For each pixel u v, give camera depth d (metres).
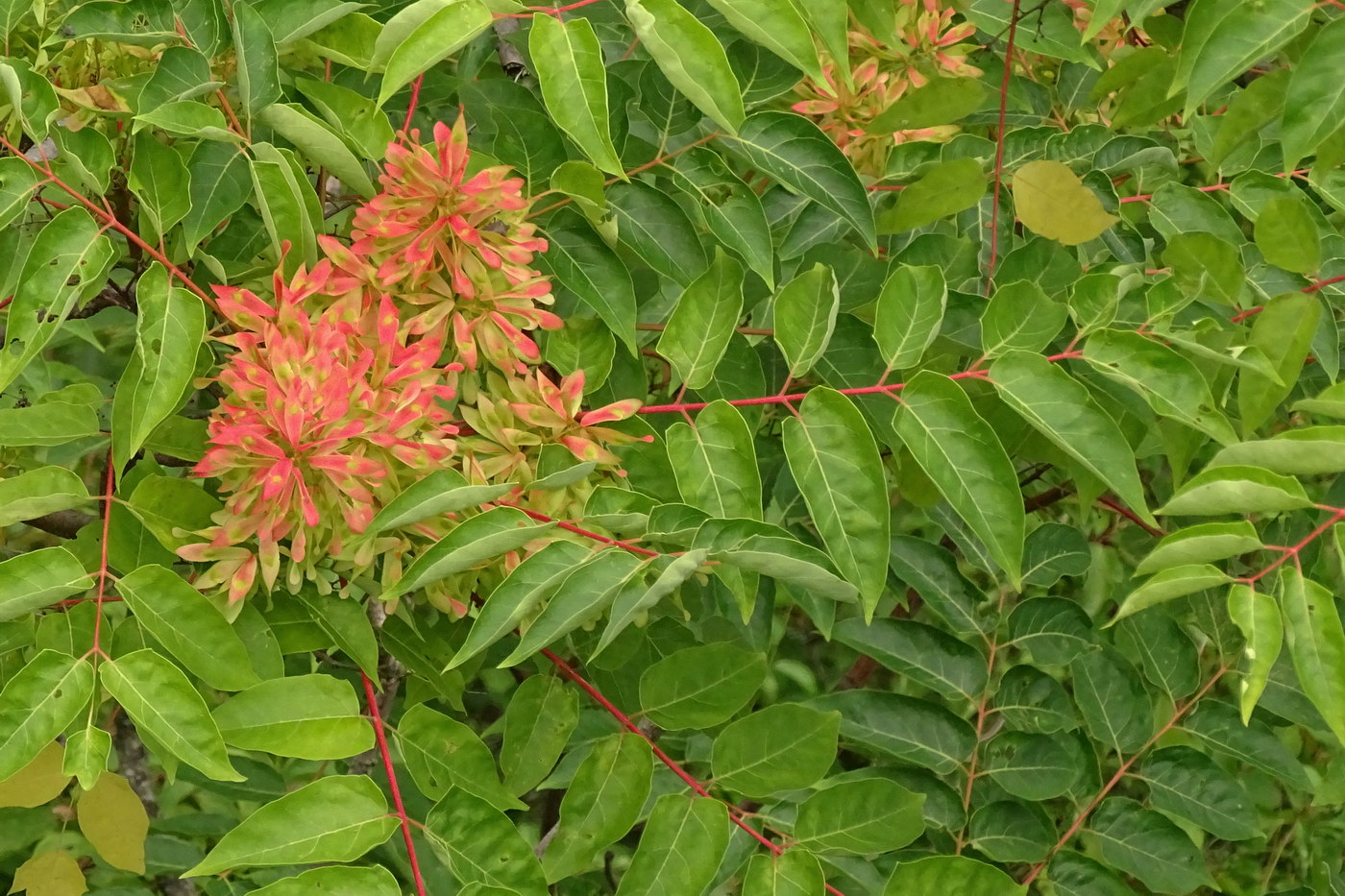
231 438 0.98
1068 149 1.21
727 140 1.14
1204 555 1.03
